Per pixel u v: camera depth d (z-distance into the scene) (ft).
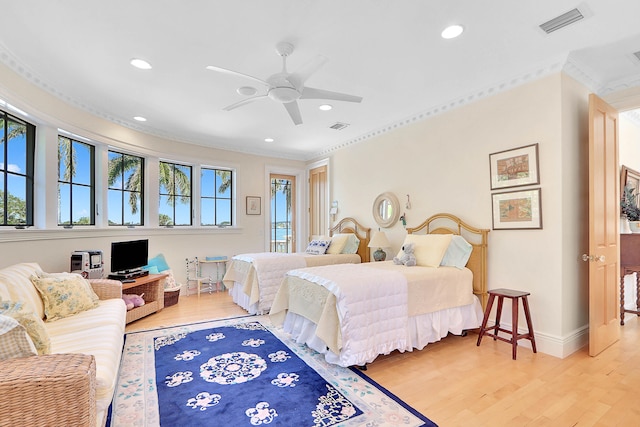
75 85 10.82
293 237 22.16
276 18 7.31
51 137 11.12
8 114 9.82
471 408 6.85
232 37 8.05
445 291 10.41
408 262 11.62
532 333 9.73
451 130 12.51
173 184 17.94
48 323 7.65
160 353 9.61
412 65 9.61
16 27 7.59
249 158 20.33
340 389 7.60
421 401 7.12
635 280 15.08
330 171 19.72
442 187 12.85
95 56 8.96
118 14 7.14
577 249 10.11
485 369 8.68
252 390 7.52
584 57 9.25
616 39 8.29
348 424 6.28
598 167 9.90
